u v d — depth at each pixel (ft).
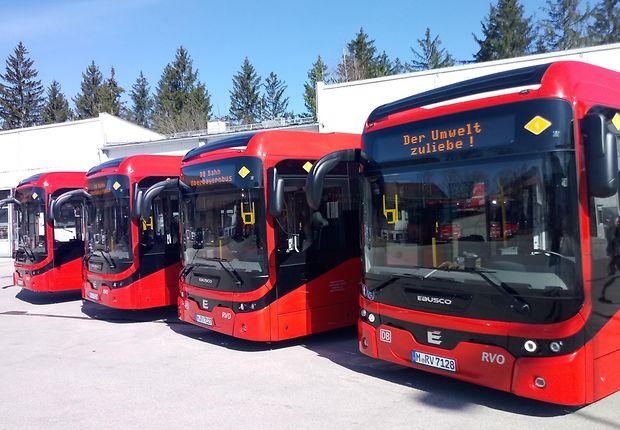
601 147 15.10
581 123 15.87
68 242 42.16
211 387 21.49
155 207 34.94
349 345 27.89
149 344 29.32
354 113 59.62
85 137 85.35
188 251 29.68
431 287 18.60
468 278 17.52
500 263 16.79
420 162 19.34
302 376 22.57
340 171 28.76
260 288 25.31
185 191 29.94
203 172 28.48
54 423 18.19
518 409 18.01
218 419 18.10
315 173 20.61
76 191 37.47
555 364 15.43
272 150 26.07
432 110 19.04
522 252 16.30
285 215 26.18
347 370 23.31
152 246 34.55
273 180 23.89
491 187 17.17
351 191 29.12
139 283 33.86
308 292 26.78
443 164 18.61
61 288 41.60
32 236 42.45
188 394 20.74
